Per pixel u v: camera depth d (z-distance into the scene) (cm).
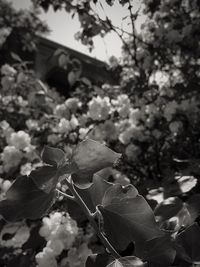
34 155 214
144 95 274
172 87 272
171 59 307
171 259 83
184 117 258
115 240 74
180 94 260
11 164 207
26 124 297
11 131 261
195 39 291
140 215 72
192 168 180
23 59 579
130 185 74
